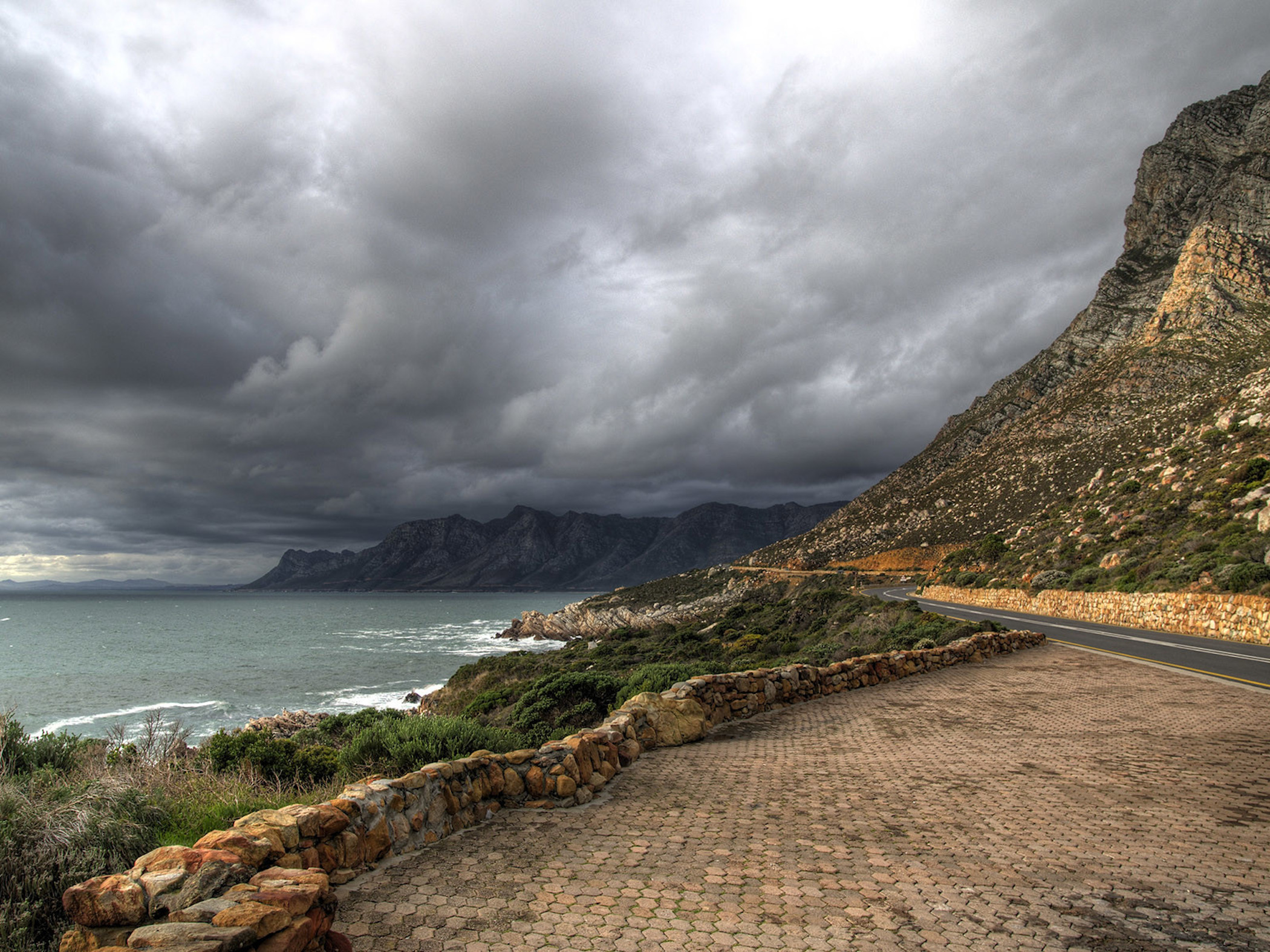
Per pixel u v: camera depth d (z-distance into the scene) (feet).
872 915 11.92
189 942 8.29
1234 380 222.07
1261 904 12.55
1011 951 10.59
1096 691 39.73
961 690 41.06
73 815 13.71
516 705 52.65
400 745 25.05
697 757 25.36
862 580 267.59
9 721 22.72
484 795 17.99
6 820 12.79
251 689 167.02
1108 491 161.38
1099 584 106.22
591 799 19.60
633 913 11.88
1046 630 83.66
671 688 30.91
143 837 14.75
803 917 11.78
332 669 207.10
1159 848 15.57
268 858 11.71
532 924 11.41
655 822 17.43
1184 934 11.28
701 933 11.11
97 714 132.26
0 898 11.47
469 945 10.62
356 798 14.37
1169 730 29.25
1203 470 128.98
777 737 29.17
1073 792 20.20
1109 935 11.22
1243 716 32.09
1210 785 20.97
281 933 9.04
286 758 25.75
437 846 15.51
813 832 16.62
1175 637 75.15
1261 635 67.72
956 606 142.51
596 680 51.78
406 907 12.07
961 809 18.62
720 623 152.25
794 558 376.27
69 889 9.66
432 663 221.25
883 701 38.04
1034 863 14.58
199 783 21.20
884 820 17.66
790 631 117.39
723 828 16.90
